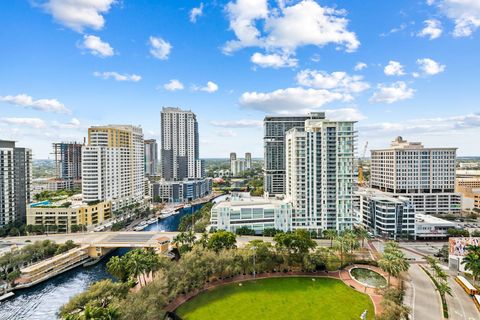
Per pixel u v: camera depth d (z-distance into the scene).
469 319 94.12
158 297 92.75
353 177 198.12
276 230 192.62
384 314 85.75
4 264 138.25
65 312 84.00
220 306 102.00
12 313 110.44
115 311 74.75
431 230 188.38
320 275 129.88
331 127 198.38
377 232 198.00
